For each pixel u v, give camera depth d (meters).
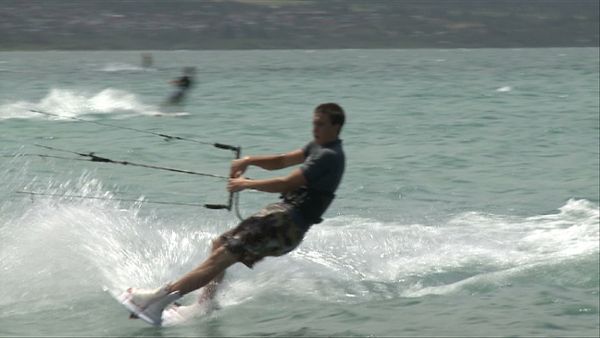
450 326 24.64
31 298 27.06
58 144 73.81
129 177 54.41
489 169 64.00
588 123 102.50
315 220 25.81
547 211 46.25
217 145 28.05
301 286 29.36
